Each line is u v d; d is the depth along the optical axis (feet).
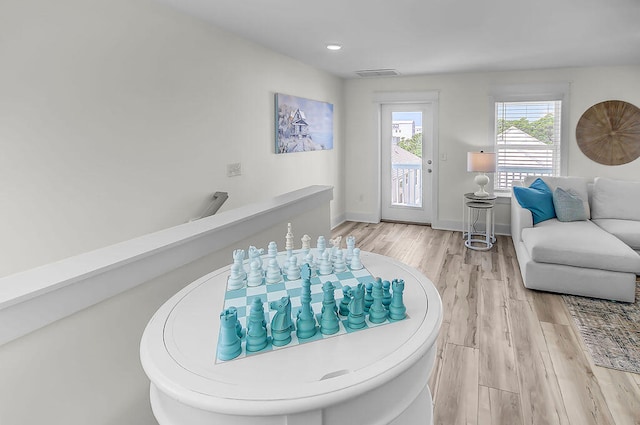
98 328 4.16
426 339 3.51
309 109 15.12
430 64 14.79
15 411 3.40
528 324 8.73
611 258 9.66
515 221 13.96
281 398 2.73
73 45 6.61
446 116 17.31
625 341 7.91
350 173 19.44
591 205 14.01
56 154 6.43
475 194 15.40
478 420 5.81
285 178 13.85
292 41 11.45
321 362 3.17
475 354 7.56
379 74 17.20
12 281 3.62
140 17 7.83
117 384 4.43
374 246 15.23
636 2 8.24
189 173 9.37
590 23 9.70
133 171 7.86
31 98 6.04
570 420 5.76
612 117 15.10
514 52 12.76
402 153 18.84
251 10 8.72
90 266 4.09
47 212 6.34
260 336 3.37
